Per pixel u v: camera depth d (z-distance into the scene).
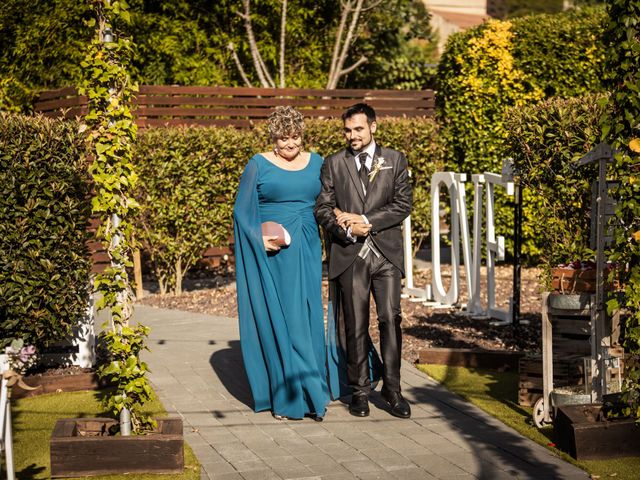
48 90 12.10
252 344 6.20
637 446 5.15
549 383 5.72
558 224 6.93
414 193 12.86
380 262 6.11
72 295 6.88
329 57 16.89
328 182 6.17
